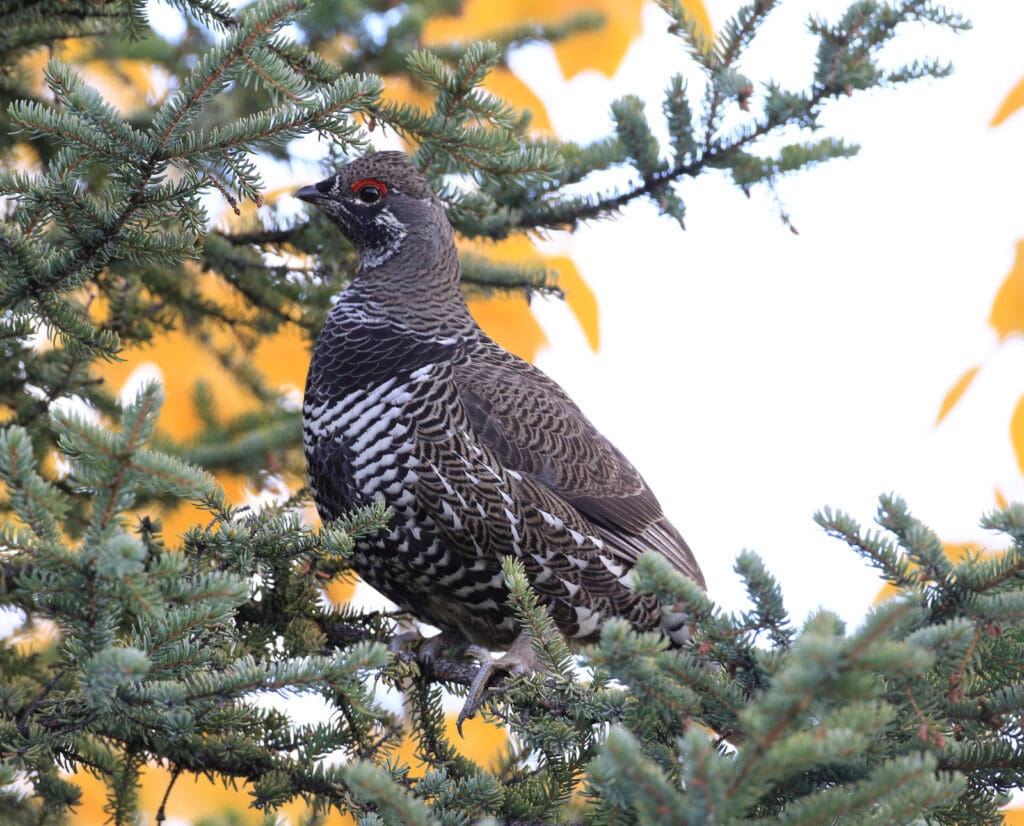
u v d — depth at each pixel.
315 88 8.48
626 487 9.88
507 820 6.93
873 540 6.33
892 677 5.59
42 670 8.96
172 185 7.06
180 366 11.80
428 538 9.08
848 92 9.10
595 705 6.99
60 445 5.52
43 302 7.37
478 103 8.59
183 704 5.79
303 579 8.54
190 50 12.02
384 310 9.76
